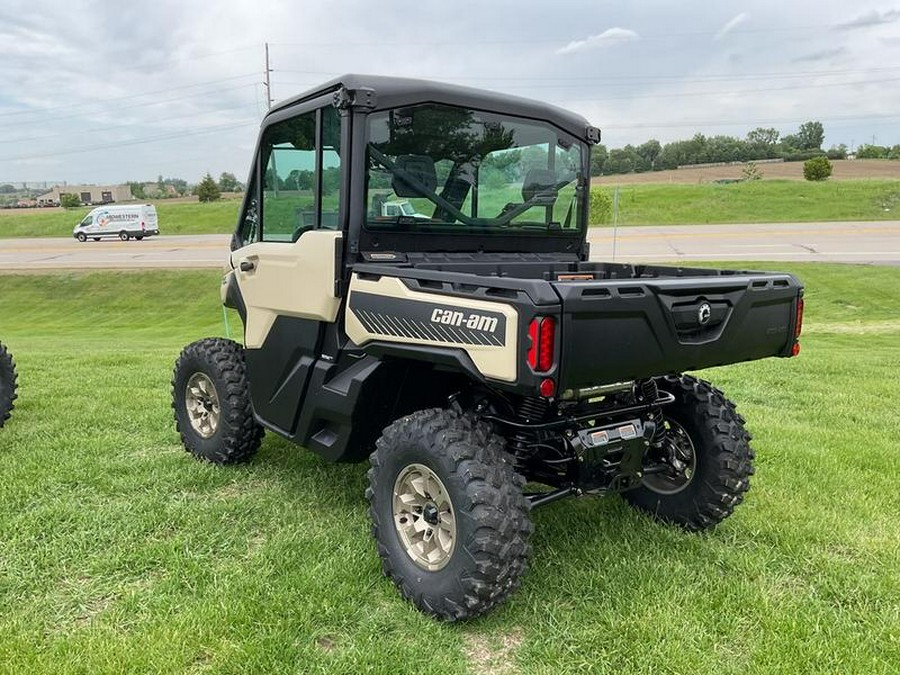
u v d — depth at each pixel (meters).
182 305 25.84
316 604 2.97
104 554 3.43
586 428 3.09
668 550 3.53
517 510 2.79
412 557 3.05
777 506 4.08
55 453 4.91
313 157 3.55
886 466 4.82
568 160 4.05
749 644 2.78
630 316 2.67
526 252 4.00
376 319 3.16
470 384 3.32
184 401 4.89
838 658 2.66
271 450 4.94
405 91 3.35
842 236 33.88
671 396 3.64
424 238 3.56
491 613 2.95
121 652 2.64
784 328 3.38
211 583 3.16
